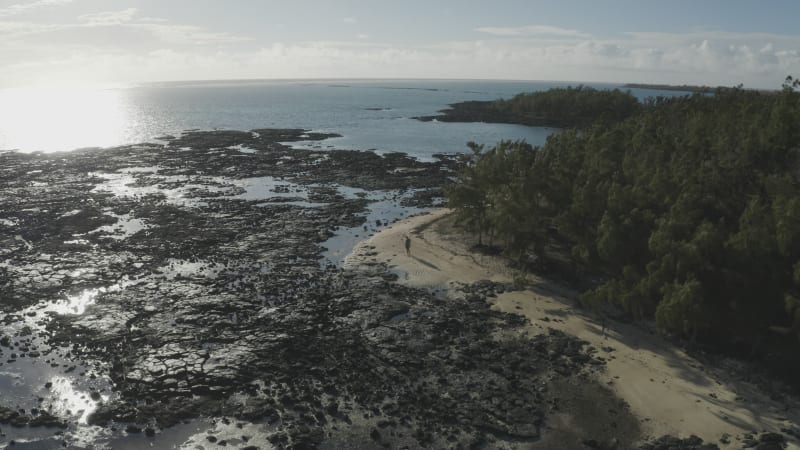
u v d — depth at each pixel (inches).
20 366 1462.8
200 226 2741.1
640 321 1775.3
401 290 1995.6
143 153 4921.3
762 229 1510.8
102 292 1940.2
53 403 1309.1
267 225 2783.0
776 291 1485.0
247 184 3769.7
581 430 1245.7
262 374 1437.0
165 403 1312.7
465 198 2413.9
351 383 1411.2
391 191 3651.6
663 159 2564.0
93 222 2765.7
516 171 2440.9
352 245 2506.2
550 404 1342.3
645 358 1547.7
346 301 1888.5
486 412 1302.9
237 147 5393.7
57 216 2888.8
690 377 1448.1
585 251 1870.1
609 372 1478.8
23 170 4111.7
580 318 1798.7
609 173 2357.3
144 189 3565.5
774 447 1157.1
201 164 4434.1
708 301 1546.5
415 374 1462.8
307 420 1258.6
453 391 1385.3
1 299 1868.8
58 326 1681.8
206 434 1208.2
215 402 1322.6
